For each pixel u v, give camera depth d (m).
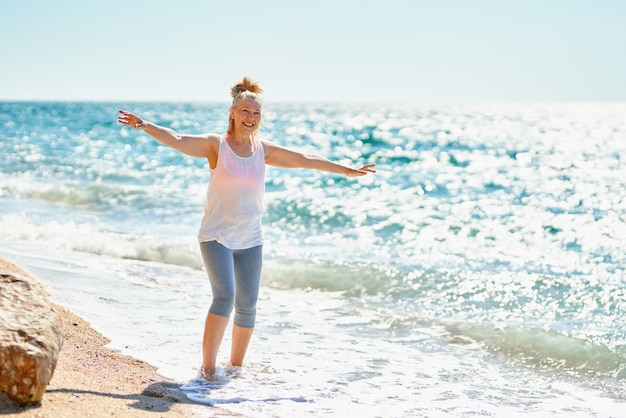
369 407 4.54
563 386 5.18
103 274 8.50
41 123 54.81
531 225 13.24
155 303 7.13
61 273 8.27
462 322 6.93
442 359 5.82
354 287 8.53
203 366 4.99
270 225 13.52
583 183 19.19
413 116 72.44
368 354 5.88
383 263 9.84
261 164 5.07
